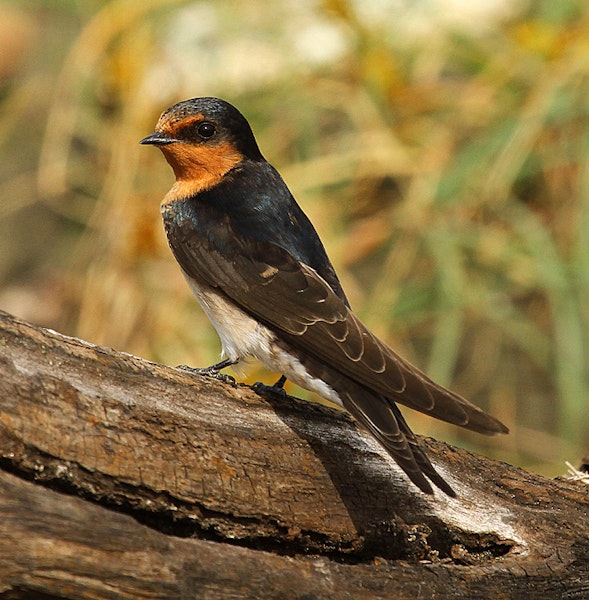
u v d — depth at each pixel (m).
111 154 12.43
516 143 11.62
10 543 4.79
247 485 5.85
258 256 7.08
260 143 12.16
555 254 11.58
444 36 12.32
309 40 12.47
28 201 12.68
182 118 7.63
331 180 12.00
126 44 12.54
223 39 12.61
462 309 11.70
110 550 5.00
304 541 6.03
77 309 12.23
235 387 6.16
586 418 11.57
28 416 5.21
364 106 12.18
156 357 11.66
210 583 5.26
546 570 6.41
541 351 11.88
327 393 6.51
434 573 6.07
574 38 12.02
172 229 7.51
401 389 6.05
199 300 7.33
